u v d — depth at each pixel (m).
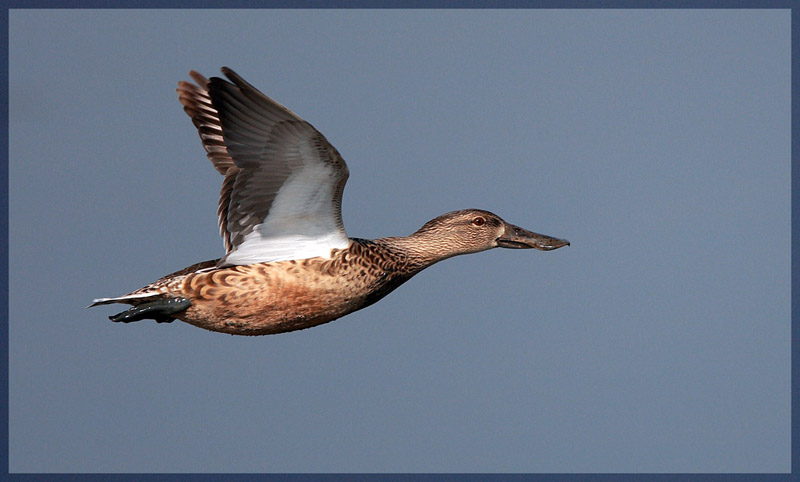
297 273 11.77
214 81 10.52
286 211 11.62
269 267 11.77
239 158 10.95
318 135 10.80
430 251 13.03
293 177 11.32
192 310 11.81
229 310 11.80
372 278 12.25
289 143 10.94
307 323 12.15
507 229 13.44
